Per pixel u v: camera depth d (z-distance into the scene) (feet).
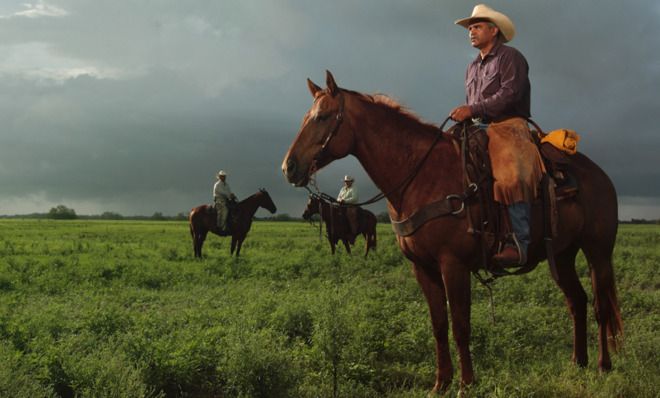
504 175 17.66
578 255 64.44
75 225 229.45
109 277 49.16
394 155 18.40
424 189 18.07
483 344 23.93
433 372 21.13
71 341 21.89
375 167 18.62
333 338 19.22
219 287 43.04
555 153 19.33
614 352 21.54
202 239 71.20
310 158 18.19
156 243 100.42
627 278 48.11
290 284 44.06
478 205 17.78
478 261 18.24
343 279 46.85
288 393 17.65
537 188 18.62
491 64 19.38
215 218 70.28
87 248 84.02
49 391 16.58
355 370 19.60
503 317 28.91
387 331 25.05
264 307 29.96
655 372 20.12
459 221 17.65
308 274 50.01
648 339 23.54
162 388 18.89
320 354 20.45
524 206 17.76
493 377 19.49
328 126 18.28
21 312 30.07
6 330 23.36
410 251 18.54
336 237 69.00
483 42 19.62
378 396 18.65
